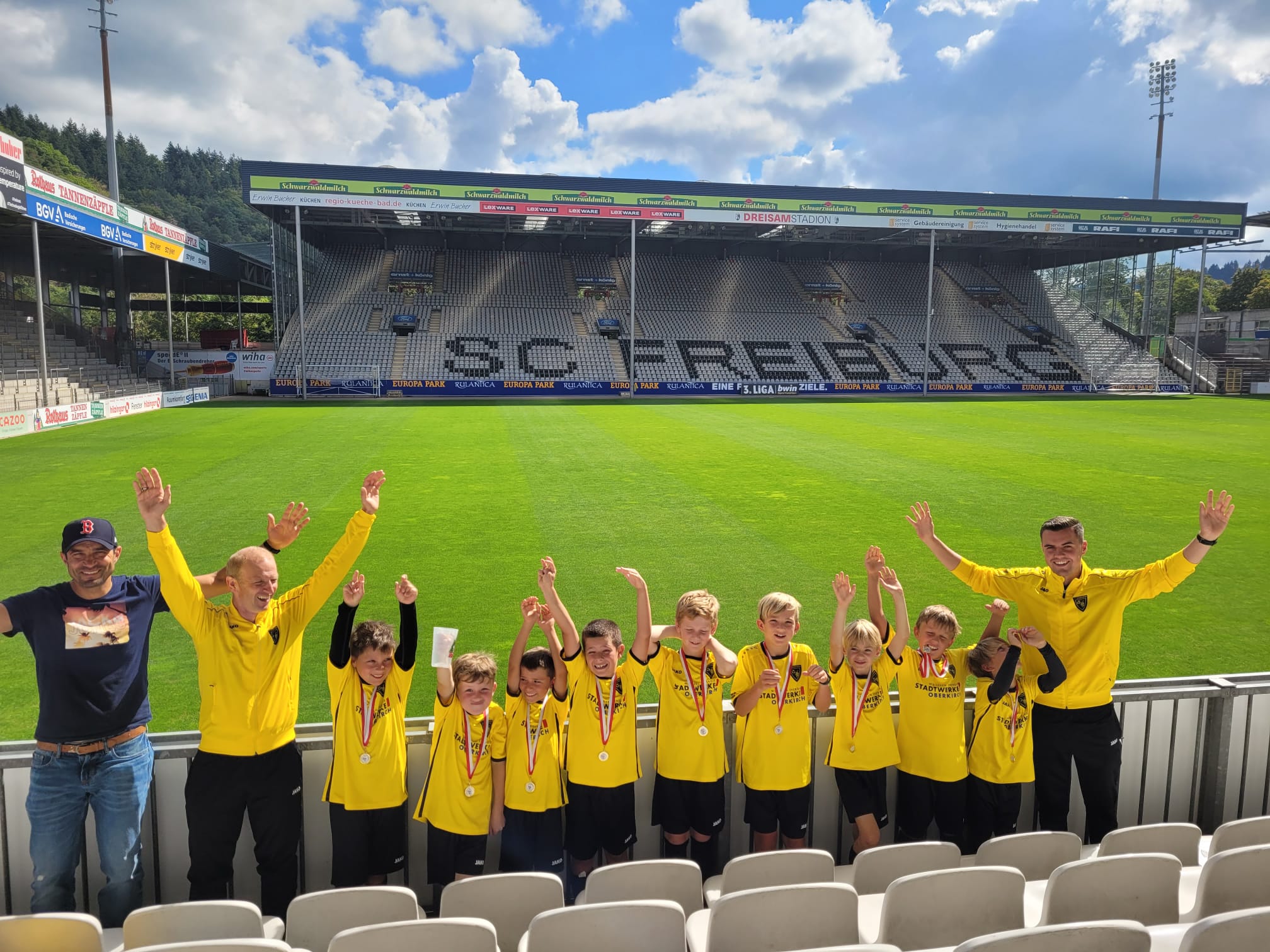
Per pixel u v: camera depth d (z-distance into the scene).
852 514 12.43
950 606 8.26
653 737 4.02
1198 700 4.19
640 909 2.40
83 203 26.64
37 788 3.28
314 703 6.06
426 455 18.45
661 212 37.53
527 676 3.70
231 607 3.49
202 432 22.75
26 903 3.56
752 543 10.63
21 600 3.28
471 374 42.22
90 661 3.28
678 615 3.81
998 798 4.02
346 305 44.53
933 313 50.84
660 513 12.45
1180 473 16.50
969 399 39.41
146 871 3.69
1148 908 2.75
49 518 11.80
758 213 38.22
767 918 2.51
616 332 46.31
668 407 33.31
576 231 44.44
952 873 2.61
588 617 7.77
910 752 4.02
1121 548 10.68
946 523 11.91
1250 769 4.30
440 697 3.61
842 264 53.31
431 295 46.31
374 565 9.48
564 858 3.94
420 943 2.31
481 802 3.66
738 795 4.11
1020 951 2.14
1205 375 45.47
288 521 4.07
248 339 53.25
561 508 12.73
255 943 2.21
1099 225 40.94
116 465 16.55
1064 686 3.93
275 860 3.56
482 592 8.50
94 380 32.50
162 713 5.80
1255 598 8.51
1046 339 49.75
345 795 3.58
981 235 46.41
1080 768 3.98
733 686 4.02
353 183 34.94
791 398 40.03
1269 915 2.25
